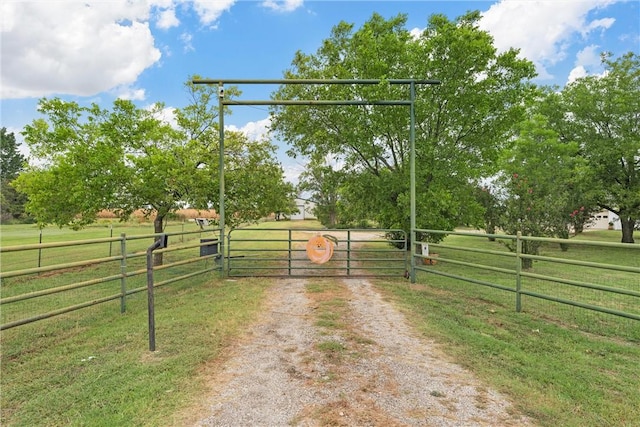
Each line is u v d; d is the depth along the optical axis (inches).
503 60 425.4
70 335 174.4
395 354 152.5
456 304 240.8
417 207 406.9
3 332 179.5
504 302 247.3
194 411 106.2
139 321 195.6
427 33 446.3
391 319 205.3
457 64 403.5
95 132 380.2
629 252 740.0
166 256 541.0
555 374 131.9
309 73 475.2
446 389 120.8
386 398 114.6
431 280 331.6
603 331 187.6
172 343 162.7
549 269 447.8
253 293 269.9
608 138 861.2
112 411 105.6
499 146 465.1
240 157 459.5
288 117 498.0
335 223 1370.6
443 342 167.0
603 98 852.0
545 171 534.9
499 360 145.7
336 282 319.3
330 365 140.8
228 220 450.3
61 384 123.6
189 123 451.2
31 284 317.1
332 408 108.3
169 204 427.5
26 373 132.3
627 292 164.9
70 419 101.5
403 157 461.1
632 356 152.6
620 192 829.8
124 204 397.4
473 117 413.7
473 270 417.7
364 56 418.0
